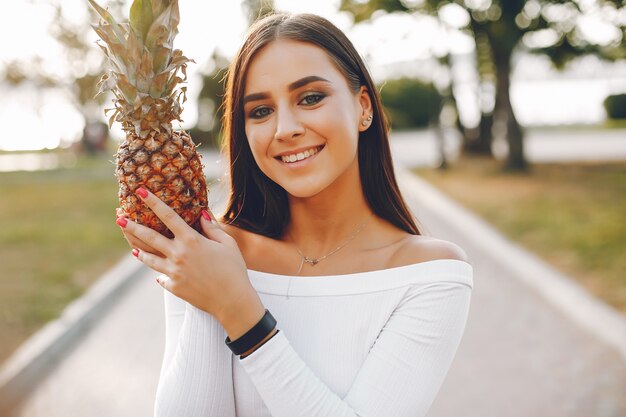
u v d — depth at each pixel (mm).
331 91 1553
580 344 5445
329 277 1622
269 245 1760
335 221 1711
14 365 5148
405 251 1623
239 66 1615
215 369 1497
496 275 7914
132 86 1433
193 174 1505
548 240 9484
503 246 9398
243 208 1875
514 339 5609
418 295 1530
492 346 5457
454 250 1592
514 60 20531
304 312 1606
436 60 20609
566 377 4785
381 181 1764
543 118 50688
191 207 1502
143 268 9180
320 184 1555
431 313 1509
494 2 17078
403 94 47000
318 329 1585
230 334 1428
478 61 22297
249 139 1602
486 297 6953
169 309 1675
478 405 4371
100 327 6441
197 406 1481
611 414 4199
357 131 1654
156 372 5164
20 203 16750
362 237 1711
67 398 4742
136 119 1458
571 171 18062
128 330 6293
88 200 16766
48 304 6988
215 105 27000
